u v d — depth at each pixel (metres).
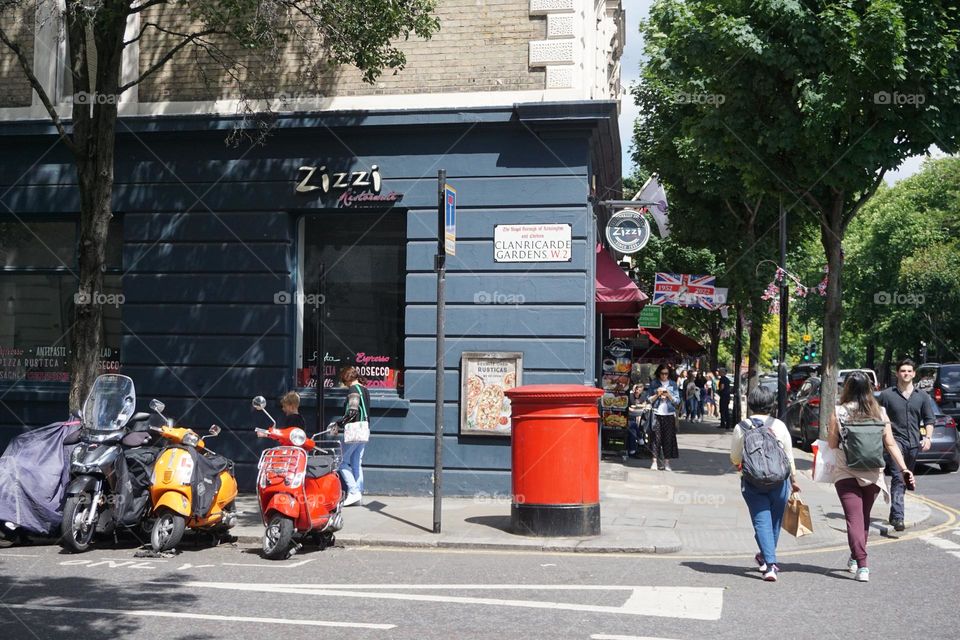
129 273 14.28
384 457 13.44
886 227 61.38
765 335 63.59
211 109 14.16
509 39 13.45
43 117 14.76
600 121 12.95
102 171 11.52
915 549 10.02
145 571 8.73
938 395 23.73
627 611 7.03
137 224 14.28
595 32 15.69
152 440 10.18
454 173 13.41
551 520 10.34
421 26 12.65
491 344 13.21
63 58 14.85
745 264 28.95
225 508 10.39
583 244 13.08
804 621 6.72
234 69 14.23
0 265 15.27
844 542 10.48
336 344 14.01
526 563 9.19
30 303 15.22
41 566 8.99
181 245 14.17
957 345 55.59
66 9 11.98
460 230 13.37
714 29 16.16
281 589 7.88
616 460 20.05
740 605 7.25
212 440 13.96
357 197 13.66
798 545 10.32
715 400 44.06
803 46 15.41
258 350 13.91
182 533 9.54
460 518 11.59
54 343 15.11
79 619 6.77
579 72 13.27
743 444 8.35
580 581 8.24
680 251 33.69
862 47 14.84
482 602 7.35
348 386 12.57
